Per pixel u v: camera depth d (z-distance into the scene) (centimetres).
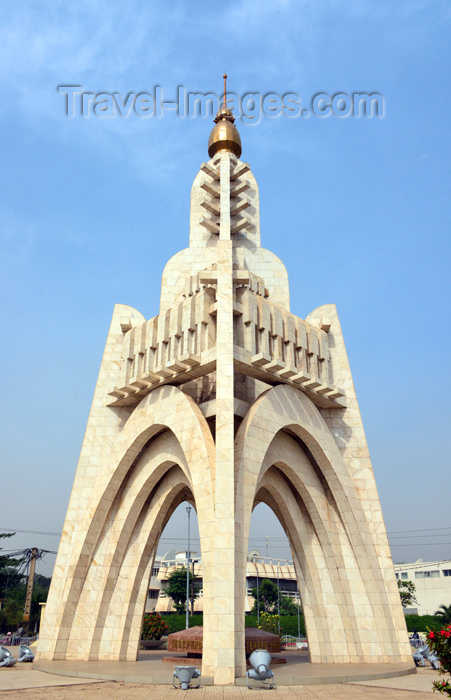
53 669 1852
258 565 7731
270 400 2131
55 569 2302
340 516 2372
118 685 1563
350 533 2292
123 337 2603
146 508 2461
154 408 2270
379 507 2341
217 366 1952
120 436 2381
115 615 2252
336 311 2638
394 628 2173
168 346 2306
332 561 2302
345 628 2209
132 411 2548
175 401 2169
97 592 2275
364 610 2205
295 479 2339
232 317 2089
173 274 2767
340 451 2441
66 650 2177
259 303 2253
